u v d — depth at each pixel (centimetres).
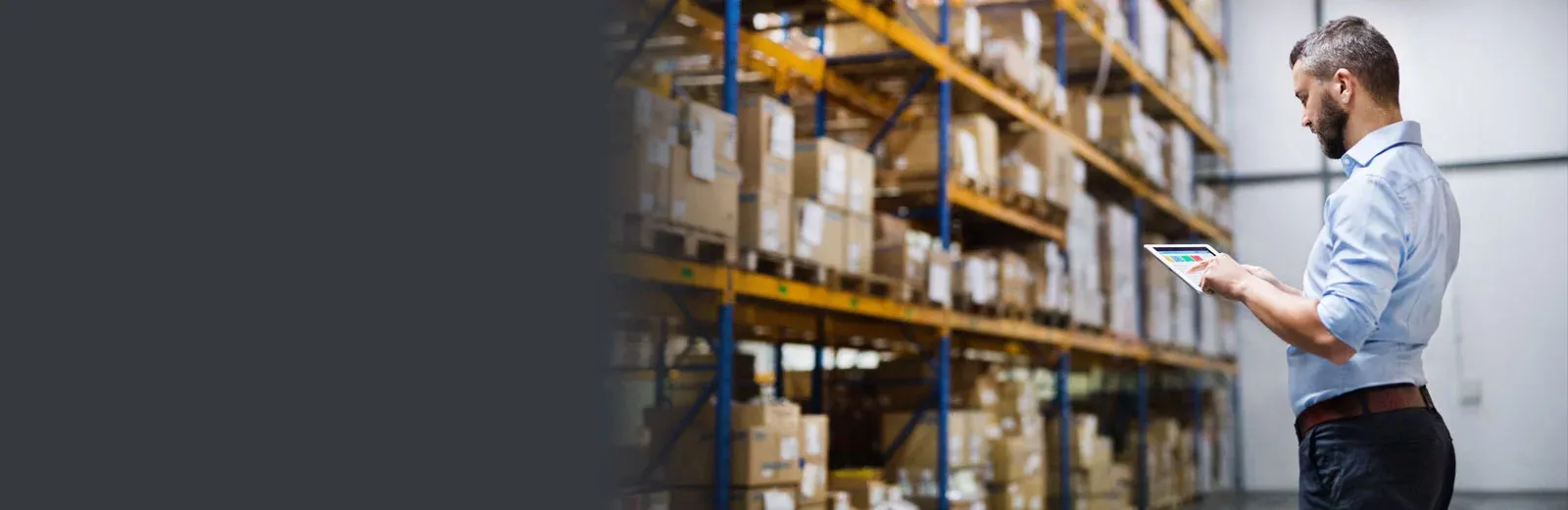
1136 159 1180
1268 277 282
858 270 716
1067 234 1039
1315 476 276
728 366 601
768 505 619
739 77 830
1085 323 1079
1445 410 1394
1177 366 1478
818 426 675
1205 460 1473
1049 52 1151
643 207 529
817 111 859
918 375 909
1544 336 1366
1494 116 1411
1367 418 267
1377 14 1472
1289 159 1519
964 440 859
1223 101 1530
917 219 1023
